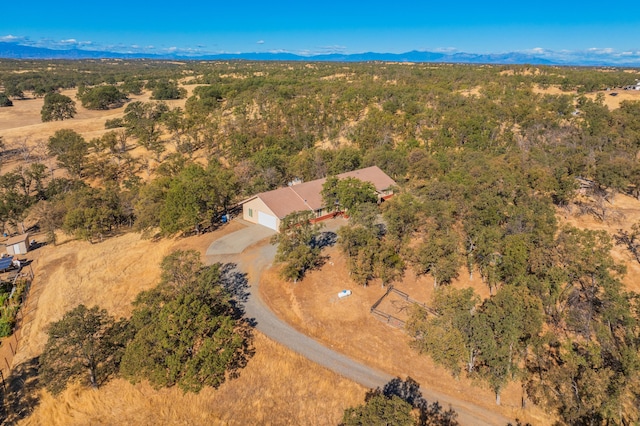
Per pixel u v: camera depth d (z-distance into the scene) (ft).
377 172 187.32
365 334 95.04
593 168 177.06
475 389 79.97
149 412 75.97
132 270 129.90
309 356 88.12
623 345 77.36
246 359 86.74
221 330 80.53
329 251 134.82
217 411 75.56
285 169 203.31
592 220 152.46
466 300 83.97
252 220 161.79
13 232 184.14
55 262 143.54
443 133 235.40
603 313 86.43
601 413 65.92
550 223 121.60
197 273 96.78
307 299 108.58
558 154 196.13
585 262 97.71
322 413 74.43
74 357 80.38
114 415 75.61
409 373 83.66
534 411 74.95
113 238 164.86
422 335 87.30
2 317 110.83
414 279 117.08
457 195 140.67
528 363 84.33
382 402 60.39
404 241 120.57
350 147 228.22
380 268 110.52
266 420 73.56
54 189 211.41
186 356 78.59
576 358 74.02
